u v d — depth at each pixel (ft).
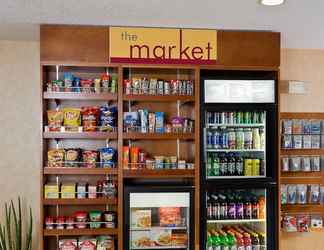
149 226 11.43
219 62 11.23
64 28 10.75
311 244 13.76
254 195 12.14
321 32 11.51
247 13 9.66
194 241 11.22
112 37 10.87
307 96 13.79
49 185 11.11
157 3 8.91
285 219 13.34
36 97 12.67
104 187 11.28
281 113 13.58
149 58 10.98
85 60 10.83
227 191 12.12
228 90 11.34
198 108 11.19
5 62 12.59
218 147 11.73
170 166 11.34
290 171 13.47
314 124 13.62
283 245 13.67
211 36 11.19
